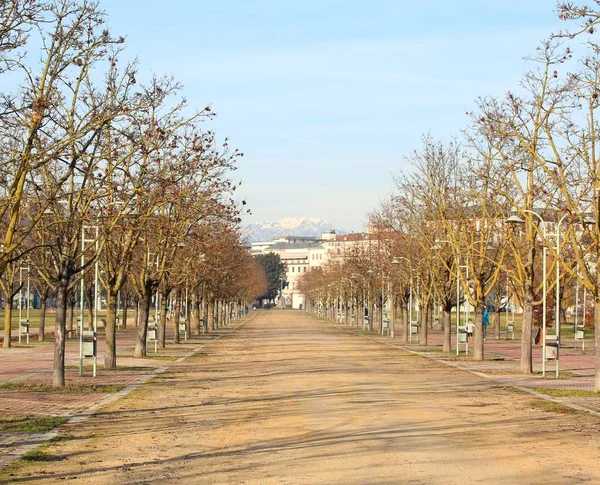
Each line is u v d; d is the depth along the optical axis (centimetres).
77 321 7544
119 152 3039
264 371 3372
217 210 3731
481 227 3981
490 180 3725
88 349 3031
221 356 4369
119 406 2141
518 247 3628
